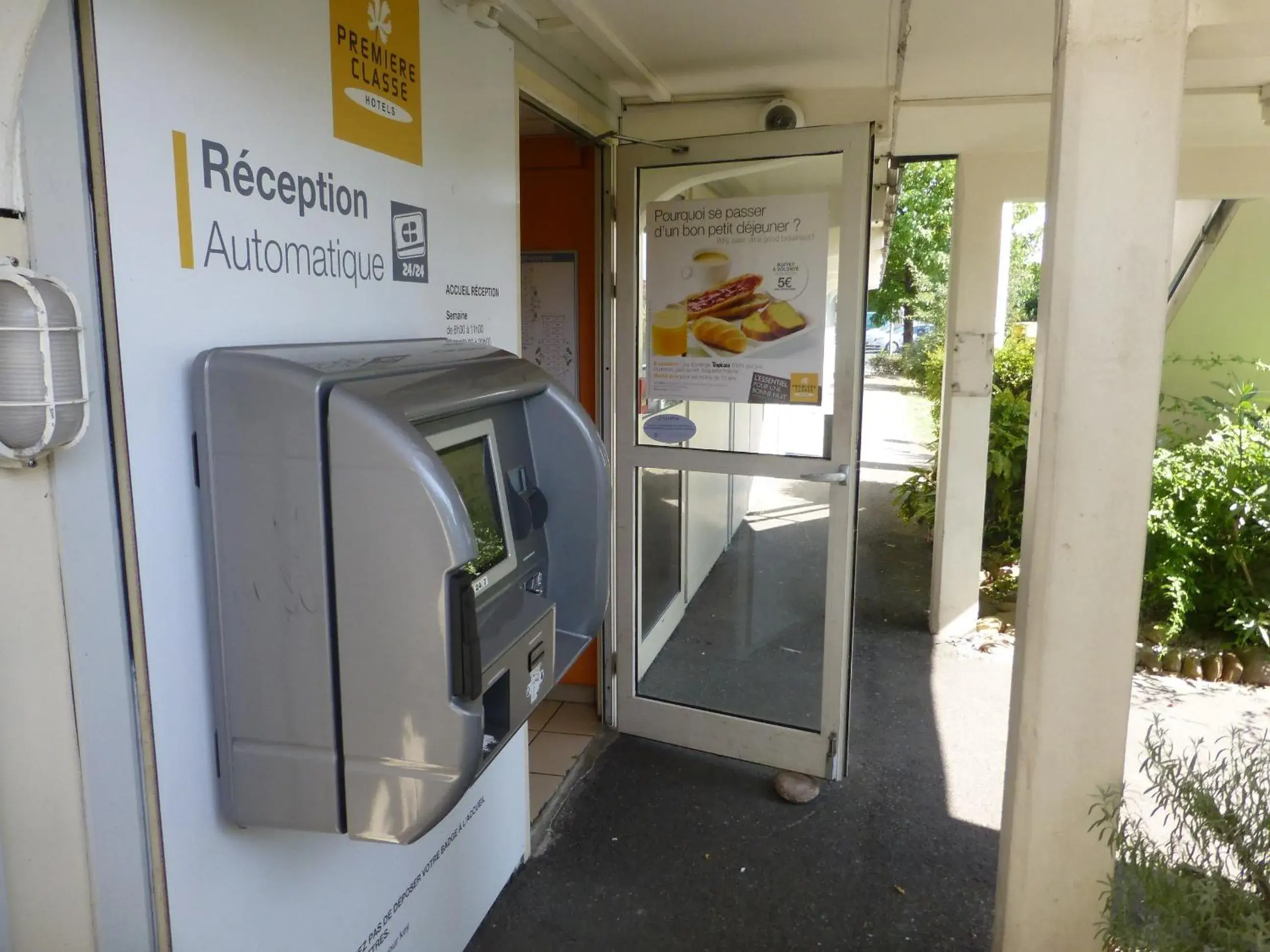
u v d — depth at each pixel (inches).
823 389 122.0
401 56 72.3
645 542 144.9
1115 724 63.5
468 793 92.7
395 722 52.5
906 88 129.7
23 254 42.6
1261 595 171.3
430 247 78.5
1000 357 246.8
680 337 128.7
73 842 48.9
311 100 61.9
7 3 40.0
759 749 133.9
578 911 101.3
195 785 54.8
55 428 42.7
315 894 66.9
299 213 61.2
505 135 91.7
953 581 188.1
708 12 96.1
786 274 121.9
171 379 51.2
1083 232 59.4
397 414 51.4
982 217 174.1
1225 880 63.6
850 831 117.8
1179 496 177.2
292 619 53.2
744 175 122.0
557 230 137.4
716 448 129.4
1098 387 60.4
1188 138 162.9
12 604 45.0
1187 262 245.1
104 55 45.3
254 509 52.7
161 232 49.6
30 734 46.5
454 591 50.6
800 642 139.6
